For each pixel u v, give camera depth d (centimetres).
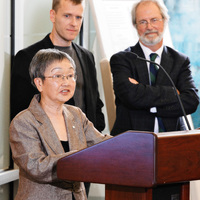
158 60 468
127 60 462
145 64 461
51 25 581
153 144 222
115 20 655
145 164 223
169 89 445
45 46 437
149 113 450
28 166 279
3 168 479
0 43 463
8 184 493
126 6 672
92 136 334
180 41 912
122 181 229
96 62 717
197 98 460
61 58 309
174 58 471
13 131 296
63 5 436
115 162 231
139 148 225
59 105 314
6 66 476
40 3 551
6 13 478
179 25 910
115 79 457
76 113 333
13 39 486
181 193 262
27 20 522
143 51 470
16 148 293
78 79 451
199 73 909
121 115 462
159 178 226
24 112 304
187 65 473
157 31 465
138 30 473
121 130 459
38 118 302
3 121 474
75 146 312
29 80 417
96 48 720
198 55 909
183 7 906
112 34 646
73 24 438
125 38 651
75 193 303
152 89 443
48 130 302
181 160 234
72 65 315
